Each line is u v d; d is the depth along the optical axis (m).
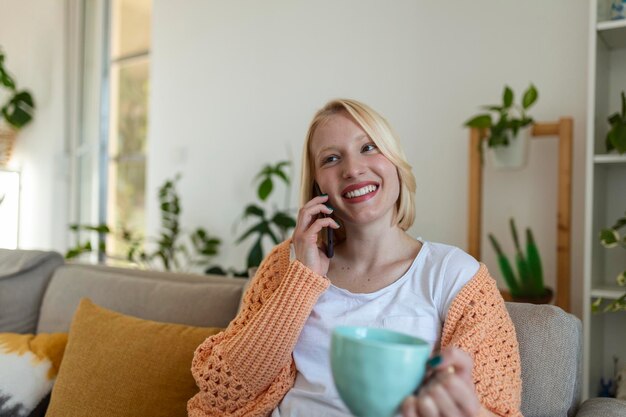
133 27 3.74
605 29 1.73
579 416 1.04
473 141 1.99
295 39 2.78
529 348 1.08
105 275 1.74
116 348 1.36
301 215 1.05
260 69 2.93
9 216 2.73
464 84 2.23
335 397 1.00
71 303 1.71
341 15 2.60
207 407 1.07
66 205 3.95
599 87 1.81
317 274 1.00
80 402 1.31
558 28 2.02
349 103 1.08
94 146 3.92
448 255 1.07
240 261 3.02
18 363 1.49
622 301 1.60
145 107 3.67
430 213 2.31
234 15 3.04
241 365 1.01
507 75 2.13
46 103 3.91
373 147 1.07
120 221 3.81
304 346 1.06
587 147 1.73
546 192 2.05
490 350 0.94
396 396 0.50
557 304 1.88
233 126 3.05
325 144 1.07
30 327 1.84
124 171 3.80
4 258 1.95
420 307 1.02
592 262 1.76
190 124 3.26
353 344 0.50
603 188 1.91
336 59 2.62
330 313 1.06
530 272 1.82
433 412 0.52
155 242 3.23
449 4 2.27
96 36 3.92
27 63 4.02
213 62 3.14
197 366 1.10
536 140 2.07
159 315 1.54
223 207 3.10
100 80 3.89
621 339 1.92
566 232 1.87
